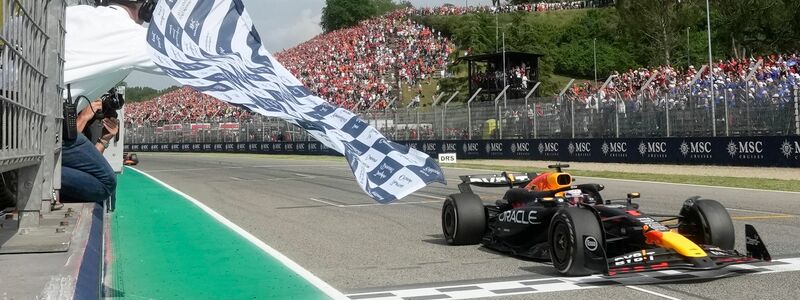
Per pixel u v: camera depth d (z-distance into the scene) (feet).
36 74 10.96
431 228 31.35
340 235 29.48
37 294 6.97
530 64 141.69
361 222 33.88
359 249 25.70
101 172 16.63
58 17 11.78
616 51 223.71
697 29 210.18
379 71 197.16
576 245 18.16
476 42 220.02
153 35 17.71
